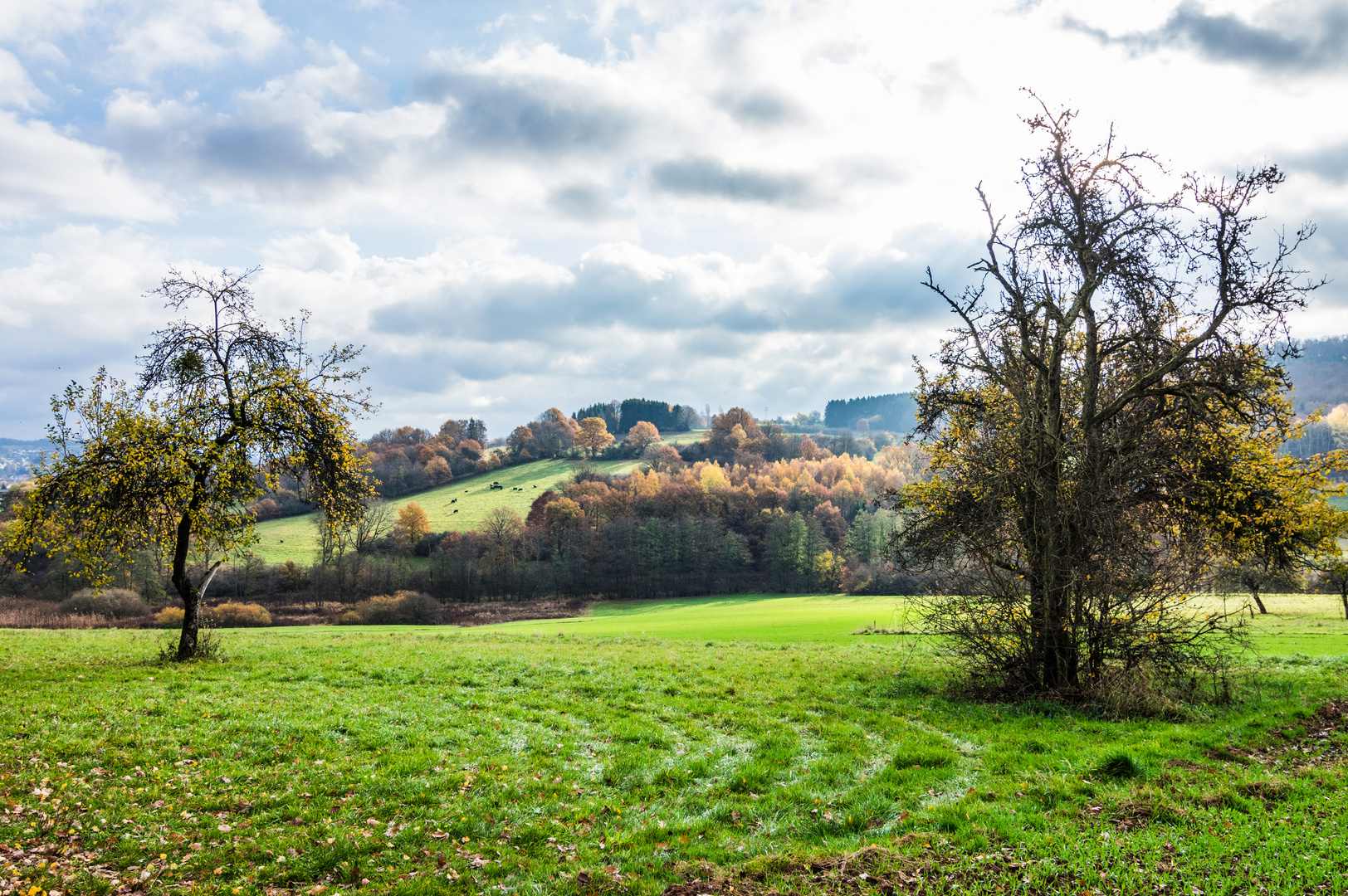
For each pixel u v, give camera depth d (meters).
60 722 13.68
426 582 99.62
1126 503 18.16
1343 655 24.41
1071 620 17.66
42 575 65.19
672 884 8.34
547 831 10.05
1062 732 14.59
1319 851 7.83
